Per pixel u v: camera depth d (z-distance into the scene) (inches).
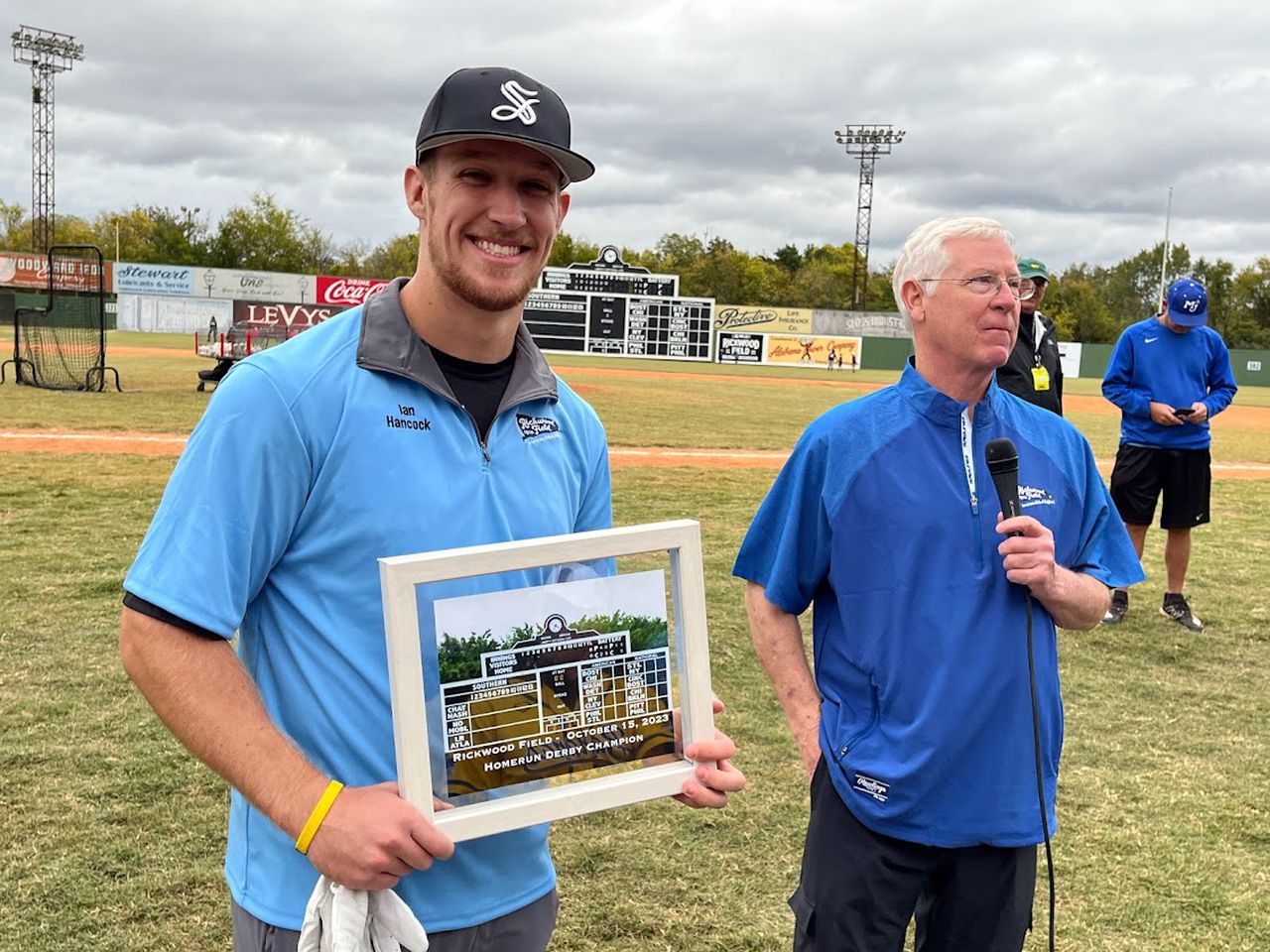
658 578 58.6
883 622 80.3
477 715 54.6
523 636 55.4
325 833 50.3
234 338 727.7
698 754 58.4
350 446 56.7
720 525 347.6
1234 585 289.7
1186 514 242.7
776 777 151.4
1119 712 186.4
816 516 84.9
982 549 79.7
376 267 3004.4
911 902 81.5
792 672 88.5
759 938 110.6
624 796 57.1
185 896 113.8
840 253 3673.7
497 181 57.6
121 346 1295.5
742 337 1876.2
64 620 209.3
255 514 54.6
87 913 109.8
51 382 740.7
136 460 421.1
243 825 60.4
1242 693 198.5
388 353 58.6
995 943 81.0
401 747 51.9
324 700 56.6
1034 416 86.6
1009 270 79.4
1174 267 3511.3
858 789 79.9
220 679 52.7
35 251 2346.2
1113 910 118.4
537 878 64.3
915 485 80.4
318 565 57.3
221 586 53.1
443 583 55.0
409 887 58.1
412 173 61.5
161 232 2923.2
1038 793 79.7
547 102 57.6
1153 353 239.0
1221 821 141.9
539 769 56.0
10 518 306.3
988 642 78.7
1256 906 120.0
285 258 2955.2
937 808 78.2
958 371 81.0
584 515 71.7
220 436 54.2
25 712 163.0
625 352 1802.4
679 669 59.6
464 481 59.8
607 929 111.5
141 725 159.5
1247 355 1991.9
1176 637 236.7
